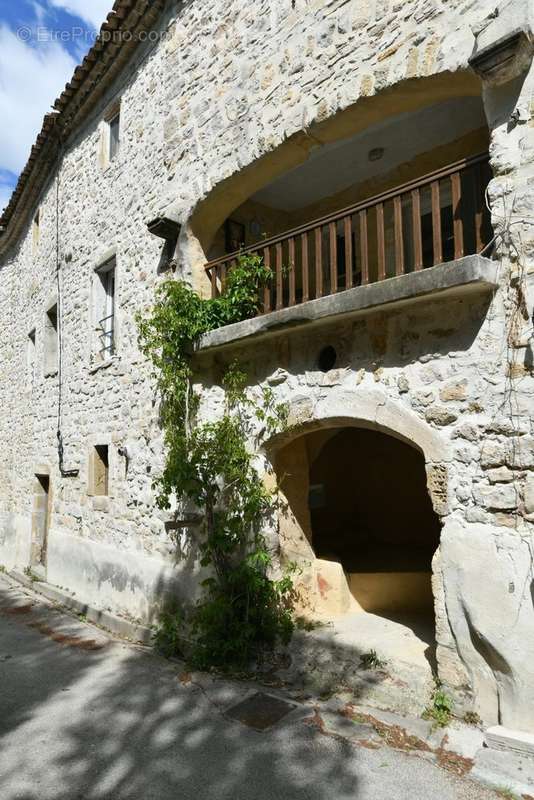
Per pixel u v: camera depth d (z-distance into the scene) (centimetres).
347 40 441
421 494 746
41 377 1027
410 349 394
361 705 389
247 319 528
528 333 330
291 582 484
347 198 632
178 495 527
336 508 816
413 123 507
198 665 482
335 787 307
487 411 347
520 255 335
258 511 493
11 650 575
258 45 525
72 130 927
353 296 399
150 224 604
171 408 585
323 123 457
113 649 570
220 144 560
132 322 705
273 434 488
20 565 1050
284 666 454
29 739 376
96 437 782
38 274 1094
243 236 652
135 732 380
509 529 333
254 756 341
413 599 547
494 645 332
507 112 346
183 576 573
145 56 711
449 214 553
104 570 721
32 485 1034
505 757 312
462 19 370
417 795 296
